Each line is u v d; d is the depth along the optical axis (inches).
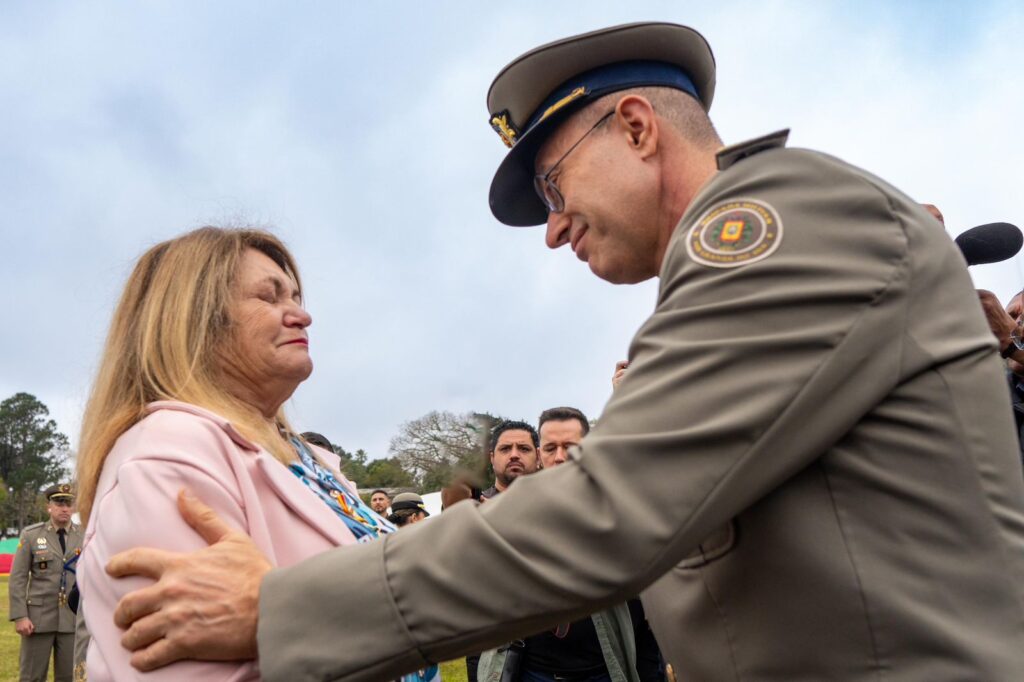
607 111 62.7
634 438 43.6
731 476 42.8
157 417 62.4
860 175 47.6
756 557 46.6
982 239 100.5
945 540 44.0
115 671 50.9
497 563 43.8
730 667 48.8
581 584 43.0
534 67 65.2
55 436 3924.7
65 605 354.9
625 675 156.3
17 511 3654.0
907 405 44.8
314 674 44.5
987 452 45.5
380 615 44.7
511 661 162.1
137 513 54.8
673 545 42.9
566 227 66.6
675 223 61.4
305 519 63.5
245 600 48.0
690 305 46.7
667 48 63.8
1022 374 107.2
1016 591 44.3
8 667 427.8
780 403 42.7
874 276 44.5
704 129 63.0
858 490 44.6
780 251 45.5
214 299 70.7
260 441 68.0
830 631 44.5
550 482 45.3
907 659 43.3
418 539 46.1
